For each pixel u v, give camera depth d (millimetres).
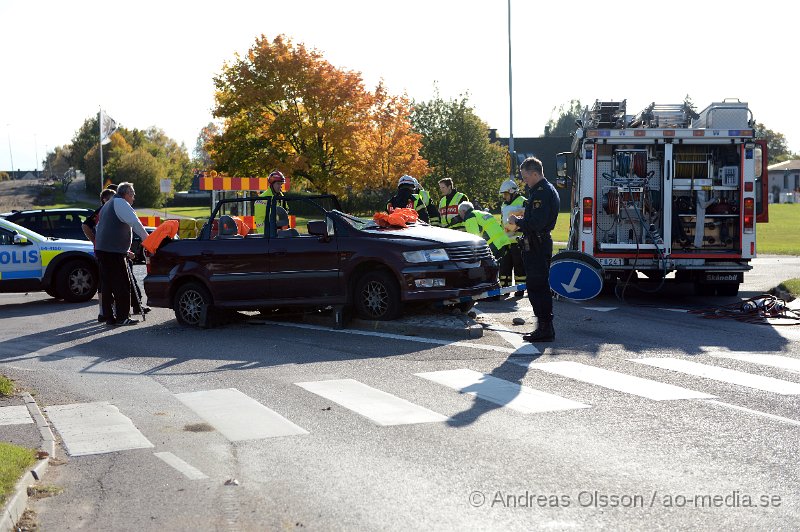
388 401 7430
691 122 15719
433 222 15180
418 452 5926
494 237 14906
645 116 15508
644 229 14578
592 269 12320
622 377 8266
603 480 5289
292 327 11820
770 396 7449
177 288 12406
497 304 14195
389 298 11141
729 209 14461
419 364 9016
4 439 6398
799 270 21391
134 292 13594
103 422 6984
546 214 10039
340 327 11461
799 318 12039
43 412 7398
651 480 5277
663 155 14406
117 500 5168
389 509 4871
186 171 119938
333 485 5305
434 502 4961
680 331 11102
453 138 55406
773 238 39250
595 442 6102
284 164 45500
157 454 6066
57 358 10156
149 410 7371
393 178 48156
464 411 7039
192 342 10938
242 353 9984
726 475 5363
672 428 6445
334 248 11445
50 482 5523
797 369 8609
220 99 46531
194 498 5160
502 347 9945
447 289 11016
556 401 7324
